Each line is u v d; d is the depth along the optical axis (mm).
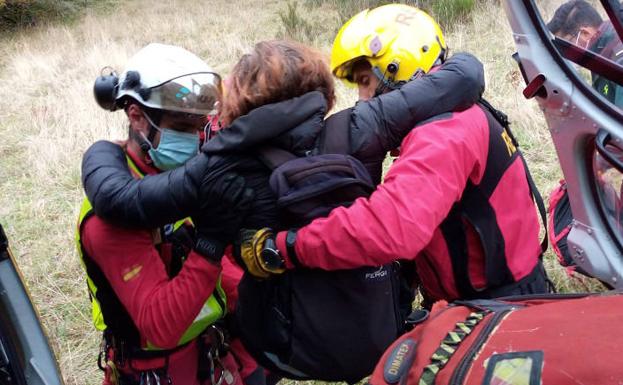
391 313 1622
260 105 1528
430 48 1846
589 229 1703
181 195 1487
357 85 1989
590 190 1673
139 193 1503
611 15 1502
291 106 1500
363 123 1564
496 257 1757
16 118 7688
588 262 1740
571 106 1573
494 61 6289
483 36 7137
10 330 1931
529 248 1826
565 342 877
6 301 1933
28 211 4980
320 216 1492
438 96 1588
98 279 1767
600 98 1516
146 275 1691
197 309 1624
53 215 4891
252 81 1532
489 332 1003
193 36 11344
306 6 11812
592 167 1653
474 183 1688
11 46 13727
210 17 12602
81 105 7387
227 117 1565
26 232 4652
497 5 7926
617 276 1675
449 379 947
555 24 1809
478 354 960
